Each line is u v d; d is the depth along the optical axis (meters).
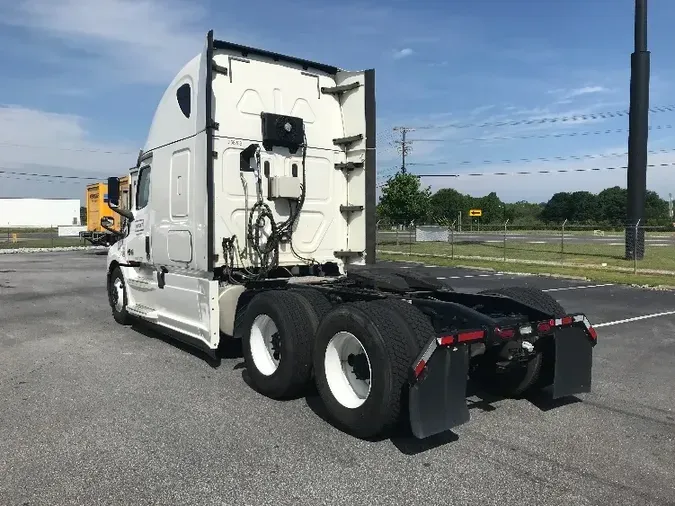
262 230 6.42
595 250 27.52
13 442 4.18
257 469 3.75
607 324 9.02
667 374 6.11
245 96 6.38
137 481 3.57
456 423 3.98
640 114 22.42
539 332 4.54
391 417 4.05
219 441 4.23
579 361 4.80
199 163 6.02
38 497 3.36
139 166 7.79
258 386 5.36
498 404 5.14
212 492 3.43
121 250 8.48
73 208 93.38
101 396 5.28
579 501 3.34
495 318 4.66
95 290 13.24
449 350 3.98
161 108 6.98
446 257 23.98
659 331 8.45
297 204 6.70
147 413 4.82
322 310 5.15
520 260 22.27
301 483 3.56
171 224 6.72
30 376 5.95
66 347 7.30
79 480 3.58
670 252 26.91
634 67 22.66
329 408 4.54
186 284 6.41
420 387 3.83
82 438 4.26
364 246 7.01
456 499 3.36
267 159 6.50
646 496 3.41
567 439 4.30
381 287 5.43
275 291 5.41
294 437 4.32
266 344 5.40
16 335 8.05
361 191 7.03
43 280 15.47
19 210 89.75
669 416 4.82
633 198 22.59
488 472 3.73
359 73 6.97
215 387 5.59
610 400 5.25
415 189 35.66
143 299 7.86
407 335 4.09
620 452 4.06
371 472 3.72
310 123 6.89
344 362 4.55
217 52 6.23
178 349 7.18
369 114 6.88
